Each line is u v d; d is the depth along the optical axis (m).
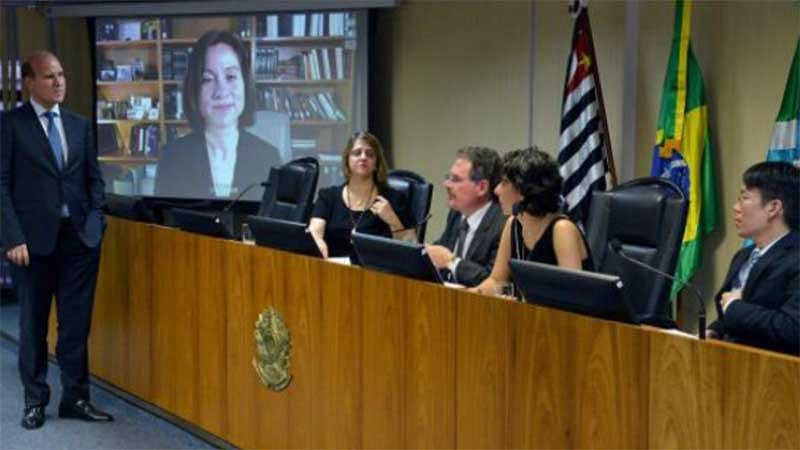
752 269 2.57
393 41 6.29
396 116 6.31
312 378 3.14
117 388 4.42
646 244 3.07
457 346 2.56
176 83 6.62
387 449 2.83
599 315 2.20
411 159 6.24
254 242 3.52
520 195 2.91
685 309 4.61
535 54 5.50
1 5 6.82
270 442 3.38
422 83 6.13
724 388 1.92
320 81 6.25
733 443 1.91
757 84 4.40
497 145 5.75
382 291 2.81
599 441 2.19
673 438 2.03
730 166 4.54
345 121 6.20
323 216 4.21
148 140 6.73
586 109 4.89
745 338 2.31
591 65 4.90
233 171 6.51
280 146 6.38
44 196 3.92
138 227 4.11
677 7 4.55
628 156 4.95
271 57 6.37
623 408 2.14
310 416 3.16
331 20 6.18
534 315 2.34
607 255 3.15
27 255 3.90
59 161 3.95
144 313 4.12
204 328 3.71
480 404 2.50
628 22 4.89
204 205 6.59
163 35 6.63
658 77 4.87
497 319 2.44
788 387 1.81
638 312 3.03
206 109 6.54
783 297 2.48
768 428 1.85
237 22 6.43
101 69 6.83
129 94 6.77
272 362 3.32
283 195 4.69
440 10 5.99
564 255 2.86
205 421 3.76
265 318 3.35
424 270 2.68
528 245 2.94
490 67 5.75
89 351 4.59
